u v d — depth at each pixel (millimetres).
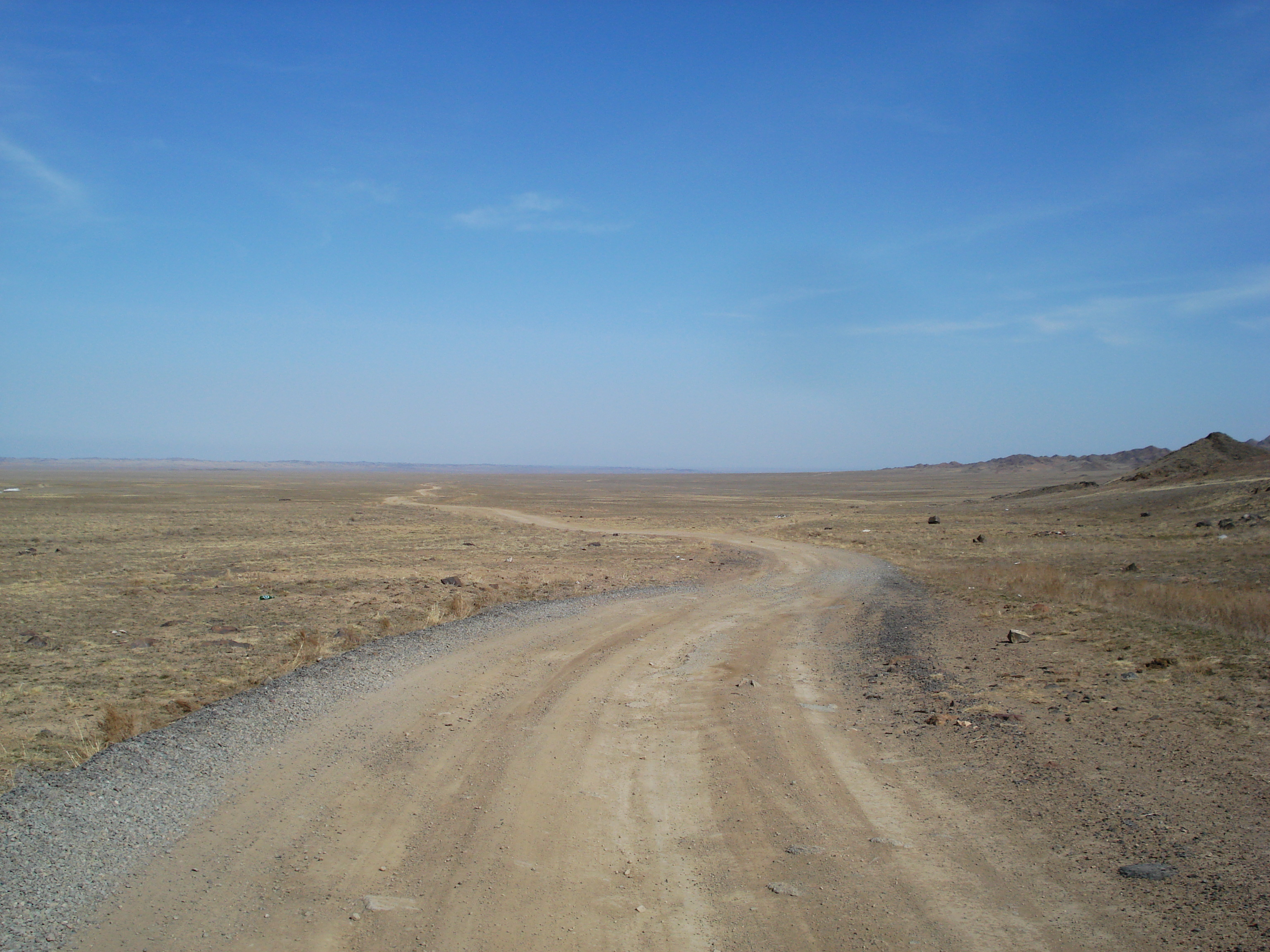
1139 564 33031
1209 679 12836
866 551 46875
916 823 7715
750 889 6434
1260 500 52000
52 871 6660
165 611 24250
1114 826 7312
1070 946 5375
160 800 8336
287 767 9445
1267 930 5359
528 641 18625
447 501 119375
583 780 9148
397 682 14062
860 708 12469
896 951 5410
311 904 6137
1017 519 68500
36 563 37031
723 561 41156
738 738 10852
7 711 13078
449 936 5672
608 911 6066
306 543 50094
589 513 92812
